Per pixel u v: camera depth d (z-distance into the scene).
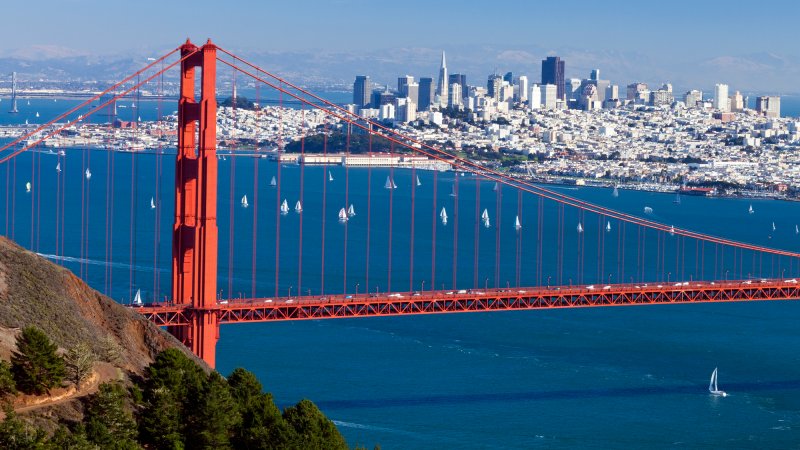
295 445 124.69
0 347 121.00
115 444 110.38
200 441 120.88
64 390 118.75
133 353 146.25
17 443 102.44
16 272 142.00
